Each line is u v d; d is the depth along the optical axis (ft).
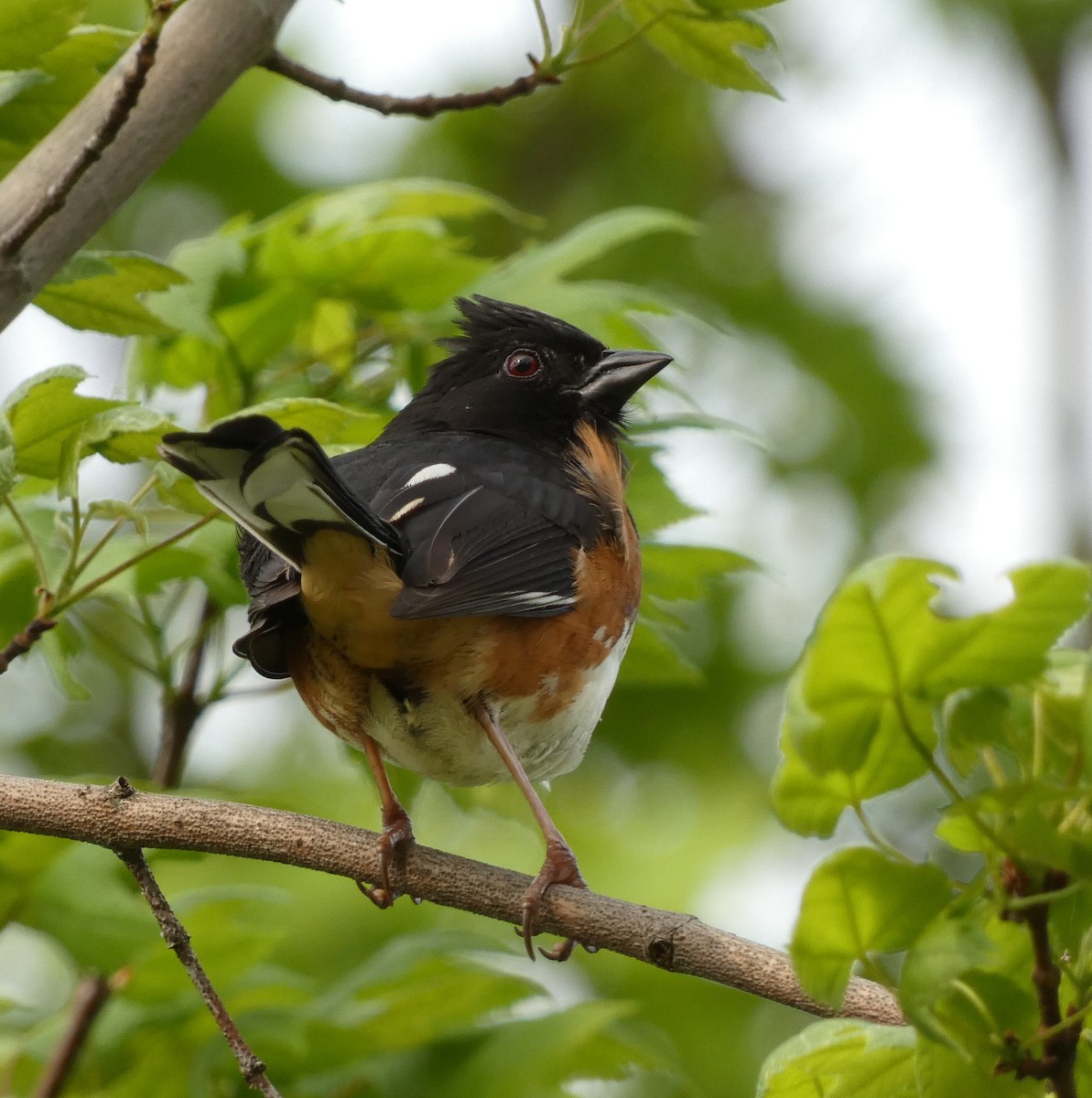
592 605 25.86
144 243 47.21
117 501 20.44
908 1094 16.57
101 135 18.95
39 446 21.13
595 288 30.58
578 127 51.03
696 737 44.57
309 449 20.06
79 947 26.25
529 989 28.58
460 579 23.75
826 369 49.24
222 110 47.06
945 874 14.78
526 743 26.00
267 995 29.68
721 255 50.21
